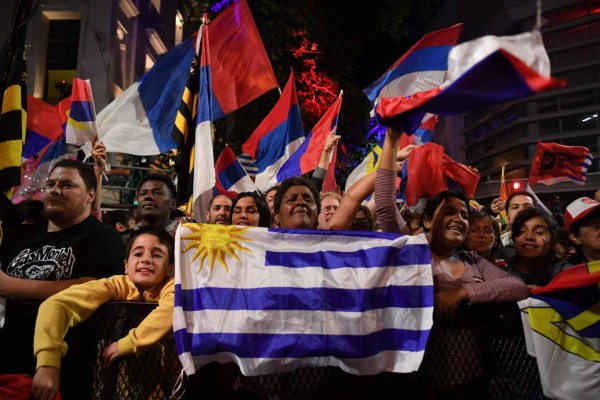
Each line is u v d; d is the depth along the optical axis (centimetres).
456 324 254
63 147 577
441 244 281
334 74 1286
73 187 287
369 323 244
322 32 1251
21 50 271
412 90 457
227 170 541
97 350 247
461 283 268
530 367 258
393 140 271
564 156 582
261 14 1191
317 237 255
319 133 548
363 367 240
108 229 296
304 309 242
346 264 251
